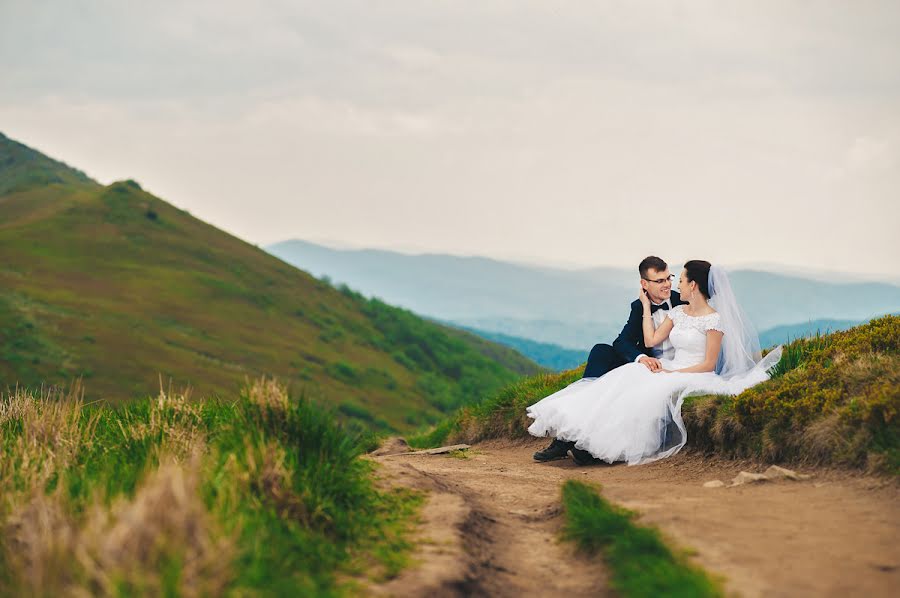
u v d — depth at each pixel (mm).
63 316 141750
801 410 7188
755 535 4672
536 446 11445
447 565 4320
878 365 7348
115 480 5281
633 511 5359
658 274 9414
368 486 5562
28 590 3461
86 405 8328
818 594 3711
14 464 5883
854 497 5586
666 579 3814
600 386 9188
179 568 3340
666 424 8719
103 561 3389
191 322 167250
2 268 164250
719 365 9273
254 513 4391
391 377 184750
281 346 173500
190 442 6246
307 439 5543
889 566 4047
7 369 108438
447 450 11148
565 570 4676
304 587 3686
